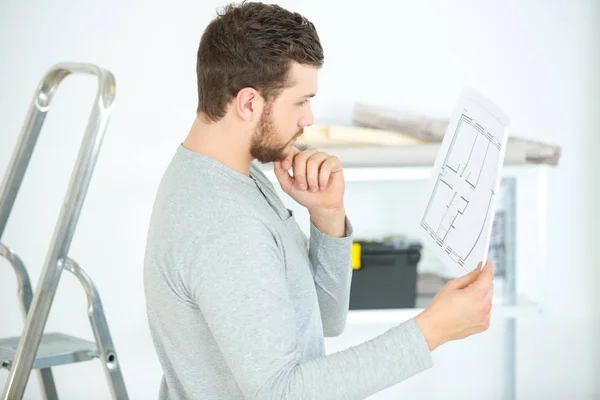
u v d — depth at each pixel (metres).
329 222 1.42
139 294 2.96
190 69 2.89
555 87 2.95
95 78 2.88
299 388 1.04
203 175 1.17
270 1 2.86
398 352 1.09
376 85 2.92
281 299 1.08
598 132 2.97
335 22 2.89
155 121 2.90
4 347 1.64
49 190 2.90
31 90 2.87
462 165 1.21
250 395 1.06
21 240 2.91
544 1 2.92
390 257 2.66
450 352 3.04
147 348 2.98
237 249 1.08
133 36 2.87
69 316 2.95
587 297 3.02
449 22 2.91
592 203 3.00
